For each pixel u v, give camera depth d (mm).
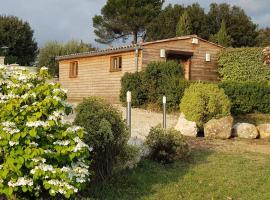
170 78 20125
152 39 47344
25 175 5973
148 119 17547
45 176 5883
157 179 8469
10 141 5766
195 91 14422
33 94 6215
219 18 44969
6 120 6035
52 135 6102
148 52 23547
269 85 19969
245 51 25172
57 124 6152
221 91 14641
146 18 52031
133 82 21719
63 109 6258
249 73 25031
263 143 13148
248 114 19609
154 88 20859
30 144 5875
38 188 6023
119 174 8375
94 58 26875
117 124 8055
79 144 6082
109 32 55094
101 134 7613
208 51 25953
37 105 6062
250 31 45000
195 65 25422
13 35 47156
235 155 10930
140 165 9305
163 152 9750
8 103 6156
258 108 19719
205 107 14203
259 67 24688
